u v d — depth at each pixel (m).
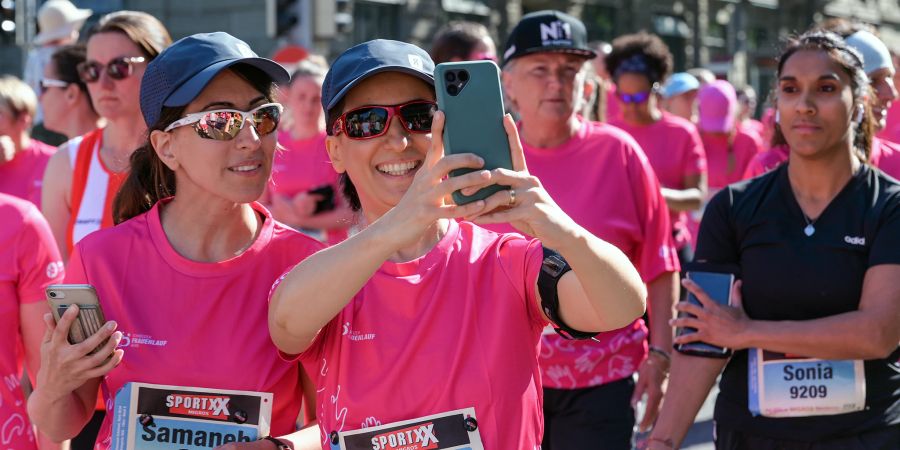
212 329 2.59
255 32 15.95
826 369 3.19
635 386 4.22
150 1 16.31
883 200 3.17
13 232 3.12
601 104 5.82
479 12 20.14
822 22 4.15
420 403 2.32
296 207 6.07
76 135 5.32
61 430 2.59
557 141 4.19
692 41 26.30
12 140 5.42
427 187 2.08
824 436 3.20
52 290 2.40
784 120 3.24
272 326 2.42
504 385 2.33
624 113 6.67
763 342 3.15
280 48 10.57
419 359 2.34
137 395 2.55
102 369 2.42
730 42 26.80
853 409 3.19
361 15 17.70
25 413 3.16
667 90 10.08
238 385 2.56
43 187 4.22
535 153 4.20
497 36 20.67
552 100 4.10
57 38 8.03
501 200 2.06
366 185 2.47
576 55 4.14
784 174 3.31
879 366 3.21
